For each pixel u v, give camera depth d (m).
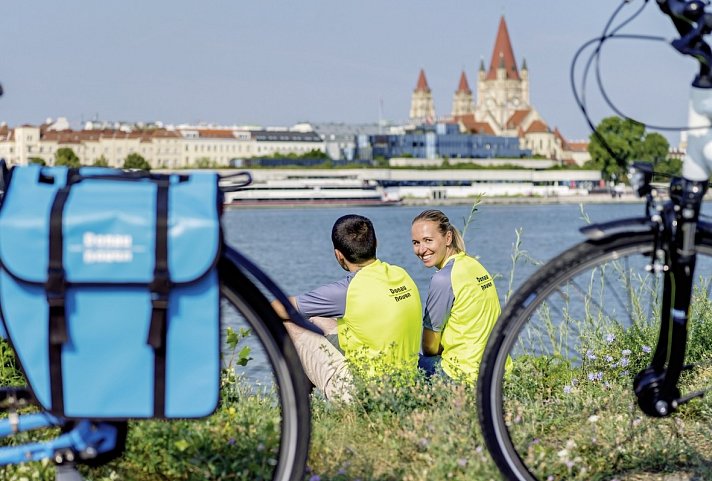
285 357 2.46
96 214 2.25
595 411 3.81
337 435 3.85
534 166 189.25
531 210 146.62
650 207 2.64
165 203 2.28
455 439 3.38
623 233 2.61
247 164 173.88
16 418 2.54
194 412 2.29
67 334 2.25
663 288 2.74
